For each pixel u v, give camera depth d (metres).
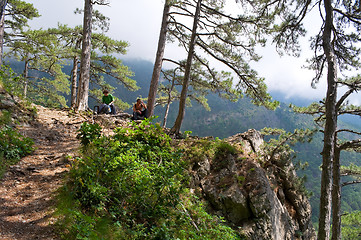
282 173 11.58
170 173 5.38
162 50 14.68
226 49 12.93
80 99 13.38
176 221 5.56
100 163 4.99
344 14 10.53
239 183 8.71
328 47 9.84
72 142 7.39
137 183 5.20
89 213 4.27
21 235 3.38
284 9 11.48
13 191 4.38
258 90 12.34
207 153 9.41
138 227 4.54
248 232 7.89
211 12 12.60
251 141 11.47
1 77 8.29
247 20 11.95
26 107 8.39
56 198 4.26
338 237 11.69
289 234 9.51
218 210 8.17
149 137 7.40
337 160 11.93
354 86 9.88
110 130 9.25
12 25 21.50
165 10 14.68
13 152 5.48
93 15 17.47
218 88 15.14
